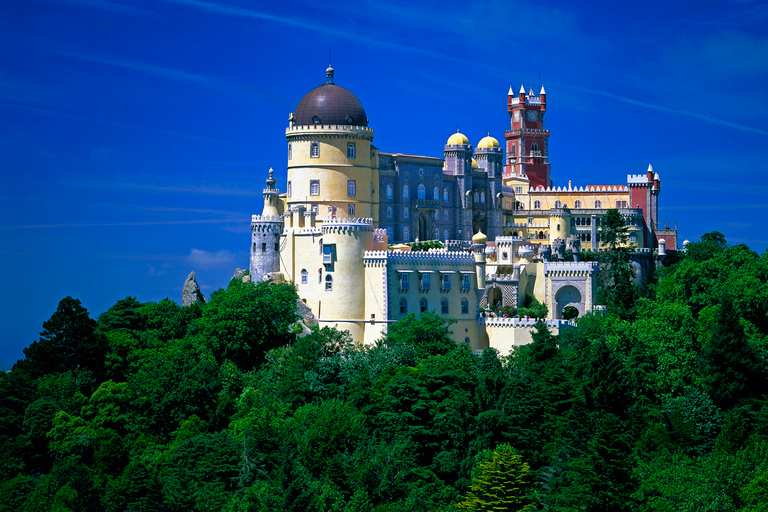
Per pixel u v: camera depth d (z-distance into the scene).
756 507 112.06
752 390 151.88
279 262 197.75
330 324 185.88
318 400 156.88
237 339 173.25
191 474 136.00
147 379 158.38
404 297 184.62
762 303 175.88
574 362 157.25
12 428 152.25
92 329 169.12
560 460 133.12
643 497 121.69
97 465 141.62
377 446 139.25
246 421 145.75
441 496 136.00
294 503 124.69
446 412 144.75
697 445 141.62
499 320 192.00
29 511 133.38
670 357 159.25
